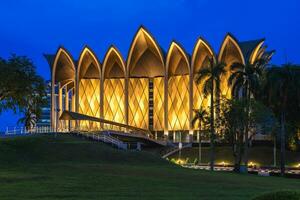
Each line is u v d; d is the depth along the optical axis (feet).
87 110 398.21
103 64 385.91
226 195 79.66
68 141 191.31
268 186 104.47
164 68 369.71
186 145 303.48
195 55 351.87
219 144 285.64
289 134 238.07
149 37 362.74
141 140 297.12
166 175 120.06
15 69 178.09
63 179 101.45
